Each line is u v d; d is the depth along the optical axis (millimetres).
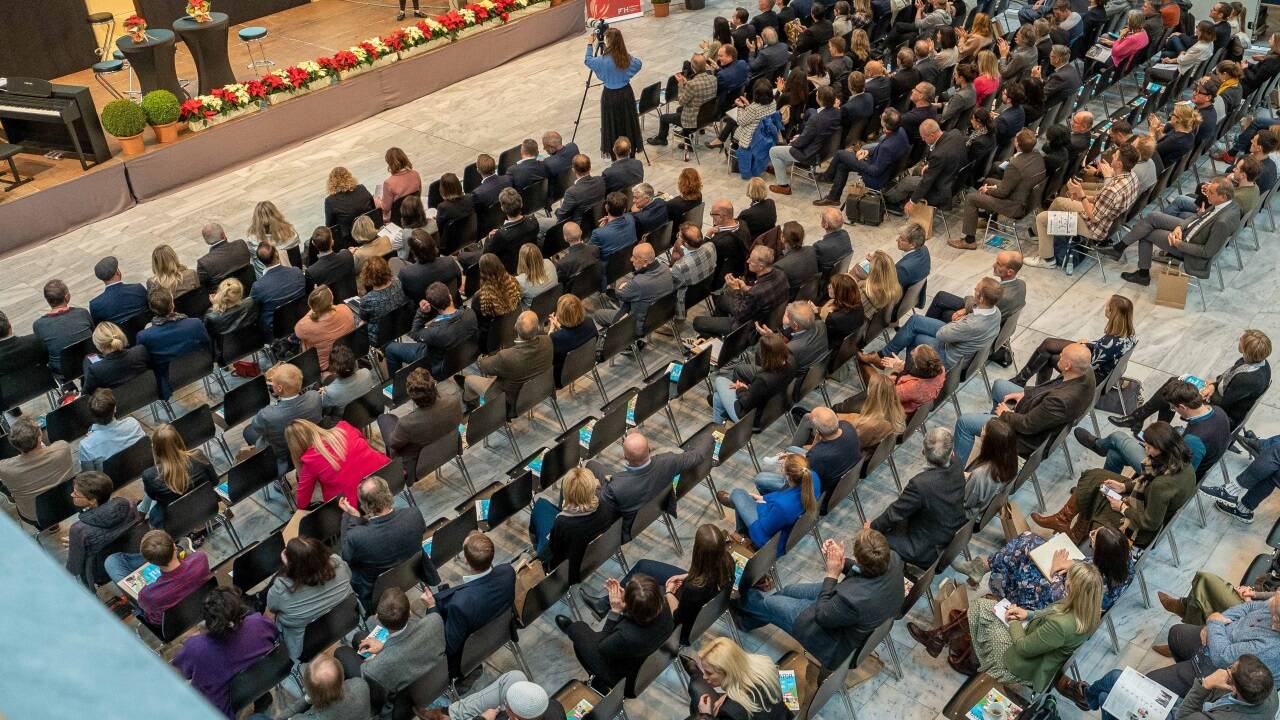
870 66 13352
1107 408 8648
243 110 14711
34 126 14211
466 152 14883
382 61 16141
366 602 6855
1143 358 9898
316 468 7410
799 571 7840
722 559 6348
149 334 8984
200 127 14375
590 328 9047
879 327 9477
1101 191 10758
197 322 9195
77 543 7039
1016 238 11836
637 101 16031
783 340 8156
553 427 9398
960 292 11047
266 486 8773
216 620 5852
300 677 6633
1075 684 6594
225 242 10656
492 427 8500
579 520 6770
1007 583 6797
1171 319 10445
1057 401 7707
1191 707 5648
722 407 8586
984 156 12008
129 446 8016
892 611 6262
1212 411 7477
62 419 8586
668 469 7301
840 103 13773
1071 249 11242
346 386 8305
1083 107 14250
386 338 9750
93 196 13367
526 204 12102
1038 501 8352
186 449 8336
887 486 8625
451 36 16875
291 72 15031
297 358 9016
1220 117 12398
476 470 8914
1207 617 6652
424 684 6035
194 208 13719
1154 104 13586
